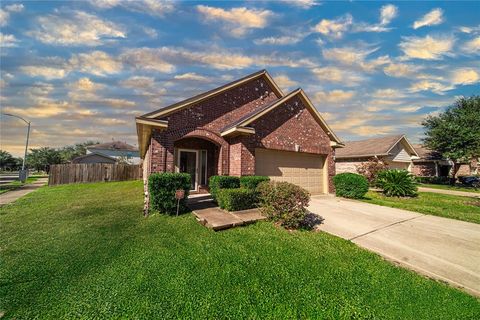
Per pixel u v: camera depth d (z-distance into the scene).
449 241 5.43
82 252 4.33
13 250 4.45
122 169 22.23
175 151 10.98
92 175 20.75
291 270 3.73
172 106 9.11
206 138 10.12
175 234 5.37
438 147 21.86
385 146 20.75
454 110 22.88
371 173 16.45
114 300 2.86
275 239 5.16
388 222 7.02
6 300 2.89
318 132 12.44
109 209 8.14
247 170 9.68
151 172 8.50
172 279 3.35
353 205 9.63
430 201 11.52
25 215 7.46
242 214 6.86
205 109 10.16
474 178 21.16
